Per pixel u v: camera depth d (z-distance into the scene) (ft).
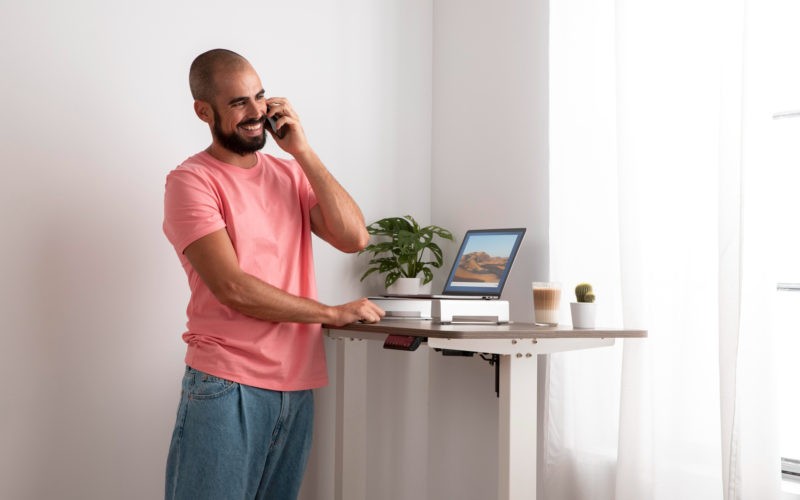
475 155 9.00
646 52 6.96
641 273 6.85
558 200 7.71
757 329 6.05
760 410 6.00
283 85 8.30
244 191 6.10
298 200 6.55
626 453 6.74
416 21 9.56
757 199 6.09
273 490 6.35
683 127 6.73
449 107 9.40
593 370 7.30
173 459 5.89
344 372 8.02
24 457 6.73
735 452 5.99
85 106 7.07
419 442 9.34
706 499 6.51
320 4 8.63
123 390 7.25
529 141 8.35
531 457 6.12
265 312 5.80
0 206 6.63
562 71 7.72
